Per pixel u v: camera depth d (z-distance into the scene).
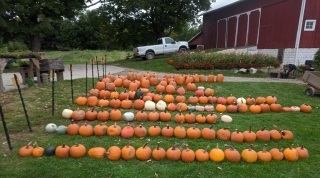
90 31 49.97
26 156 4.87
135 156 4.88
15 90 10.04
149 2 26.72
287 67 15.79
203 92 9.53
